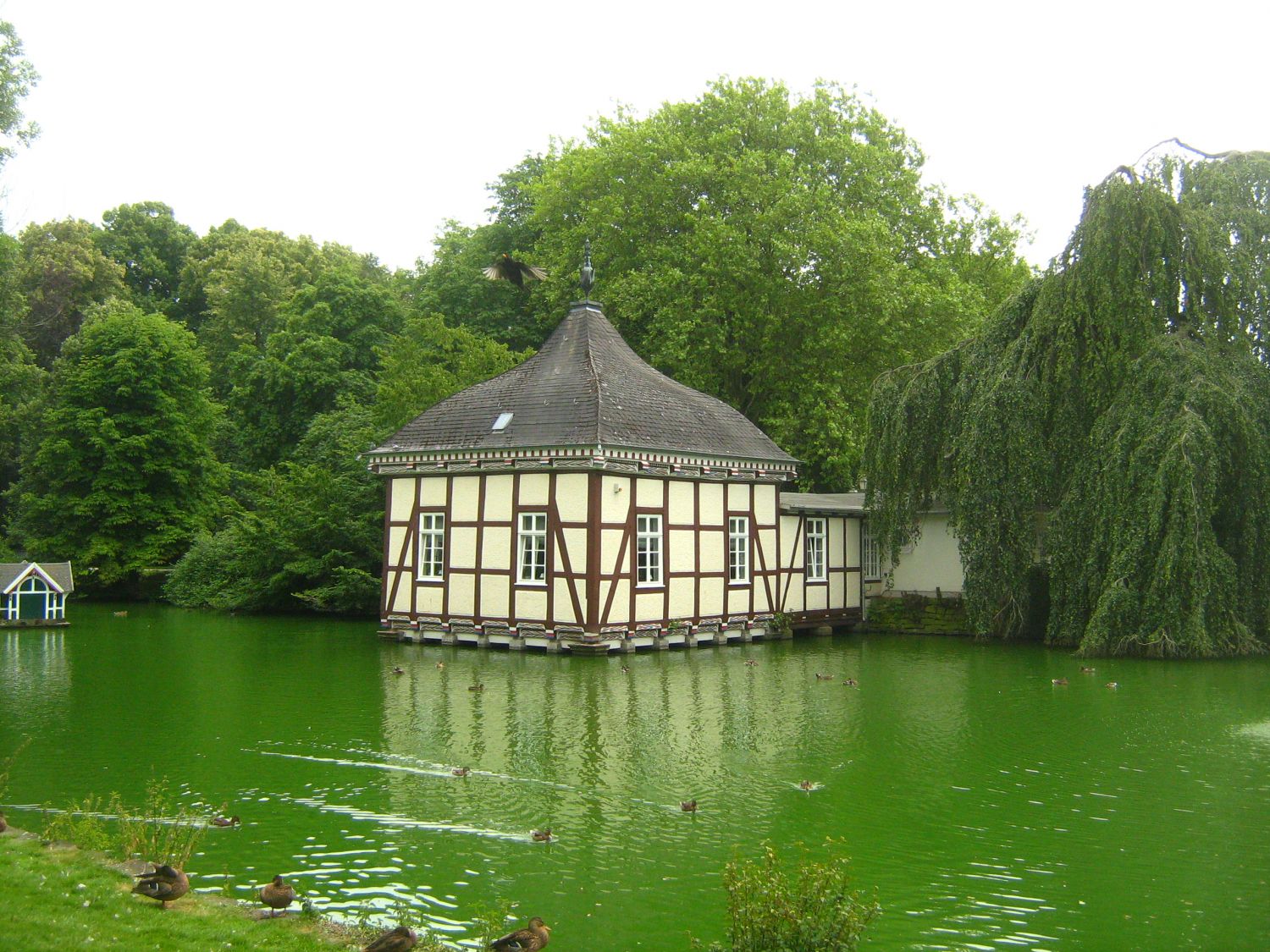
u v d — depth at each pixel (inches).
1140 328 954.1
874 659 927.0
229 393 2098.9
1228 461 908.0
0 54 1280.8
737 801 459.5
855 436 1435.8
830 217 1371.8
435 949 294.2
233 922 303.7
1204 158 1067.3
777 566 1114.7
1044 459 984.3
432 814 436.8
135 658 902.4
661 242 1459.2
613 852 391.9
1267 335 967.6
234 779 491.8
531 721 627.5
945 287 1476.4
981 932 325.1
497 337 1633.9
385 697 706.2
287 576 1311.5
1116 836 415.5
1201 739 591.8
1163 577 873.5
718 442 1054.4
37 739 573.6
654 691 737.0
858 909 288.7
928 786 488.1
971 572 1005.2
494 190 1849.2
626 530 943.7
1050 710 675.4
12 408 1679.4
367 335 1793.8
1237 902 348.8
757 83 1483.8
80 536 1541.6
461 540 1003.3
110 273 2084.2
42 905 298.5
